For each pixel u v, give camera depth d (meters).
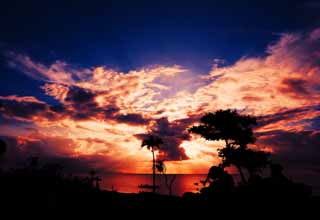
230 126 25.25
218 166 23.25
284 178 17.27
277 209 14.88
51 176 15.56
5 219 10.39
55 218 11.73
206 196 20.38
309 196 16.11
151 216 15.88
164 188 111.38
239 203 16.50
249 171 22.95
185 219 15.39
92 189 17.97
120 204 17.45
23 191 13.23
